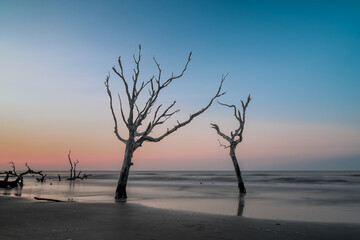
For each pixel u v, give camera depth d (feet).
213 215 31.83
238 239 20.47
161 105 59.47
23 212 30.76
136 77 57.52
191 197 63.98
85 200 54.19
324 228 25.81
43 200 45.78
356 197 64.95
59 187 104.47
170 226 24.30
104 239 19.17
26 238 19.15
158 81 58.13
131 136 57.41
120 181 56.75
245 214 37.58
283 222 28.48
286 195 70.28
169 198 61.16
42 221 25.46
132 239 19.33
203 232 22.31
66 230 21.79
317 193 77.10
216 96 62.59
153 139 58.85
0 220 25.79
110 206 37.65
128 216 29.37
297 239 21.24
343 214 38.22
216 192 80.48
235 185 119.55
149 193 76.59
